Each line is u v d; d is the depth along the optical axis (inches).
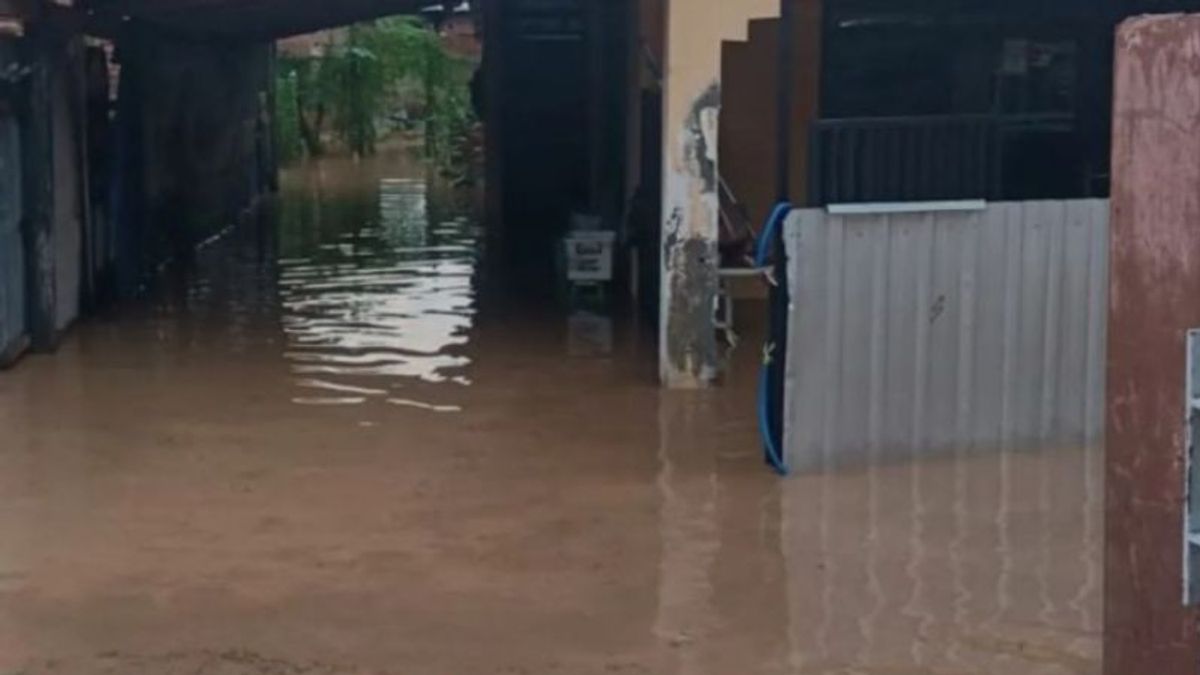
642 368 457.1
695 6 406.6
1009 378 355.3
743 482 335.3
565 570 278.5
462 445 368.2
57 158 502.6
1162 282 164.7
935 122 345.4
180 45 725.9
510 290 614.9
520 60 776.9
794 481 335.9
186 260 713.6
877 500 320.8
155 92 668.7
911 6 550.3
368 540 296.0
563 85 778.2
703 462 352.2
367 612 257.8
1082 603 260.5
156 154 670.5
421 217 903.7
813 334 339.9
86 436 376.8
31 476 340.8
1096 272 359.3
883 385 346.0
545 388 430.6
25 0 434.9
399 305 578.2
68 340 504.7
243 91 930.1
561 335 514.0
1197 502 162.2
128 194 609.3
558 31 773.9
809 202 344.5
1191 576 162.9
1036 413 358.6
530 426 386.3
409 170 1289.4
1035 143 545.6
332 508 316.8
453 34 1505.9
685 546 291.7
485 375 449.1
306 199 1024.9
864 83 557.0
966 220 347.3
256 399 417.7
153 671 233.1
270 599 264.1
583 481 336.5
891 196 344.5
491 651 240.7
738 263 479.8
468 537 297.7
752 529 301.6
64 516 311.1
